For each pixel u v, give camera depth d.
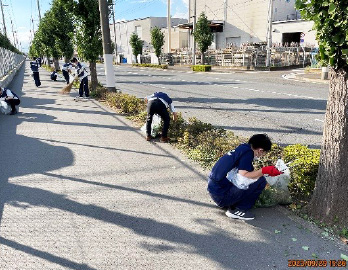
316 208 3.07
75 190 3.85
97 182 4.07
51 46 28.66
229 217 3.21
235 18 35.59
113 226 3.05
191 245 2.74
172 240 2.82
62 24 22.72
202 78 19.88
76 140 6.02
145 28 56.53
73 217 3.21
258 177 2.97
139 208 3.40
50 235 2.90
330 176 2.89
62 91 11.59
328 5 2.55
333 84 2.79
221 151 4.81
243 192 3.06
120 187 3.92
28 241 2.80
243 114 8.29
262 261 2.52
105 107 9.39
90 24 11.82
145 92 13.19
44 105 9.87
